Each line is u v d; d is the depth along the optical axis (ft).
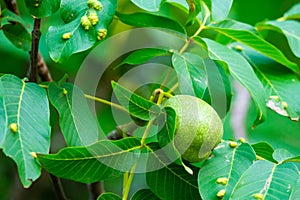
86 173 2.70
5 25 3.17
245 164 2.74
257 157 2.78
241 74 2.84
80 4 2.72
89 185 3.36
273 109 3.05
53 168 2.66
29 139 2.64
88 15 2.70
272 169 2.69
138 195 2.81
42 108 2.71
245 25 3.17
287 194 2.64
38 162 2.61
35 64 2.87
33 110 2.69
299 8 3.41
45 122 2.68
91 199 3.38
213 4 2.93
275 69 3.15
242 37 2.99
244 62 2.87
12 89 2.71
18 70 3.95
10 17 3.14
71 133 2.74
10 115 2.65
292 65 3.08
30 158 2.61
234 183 2.71
